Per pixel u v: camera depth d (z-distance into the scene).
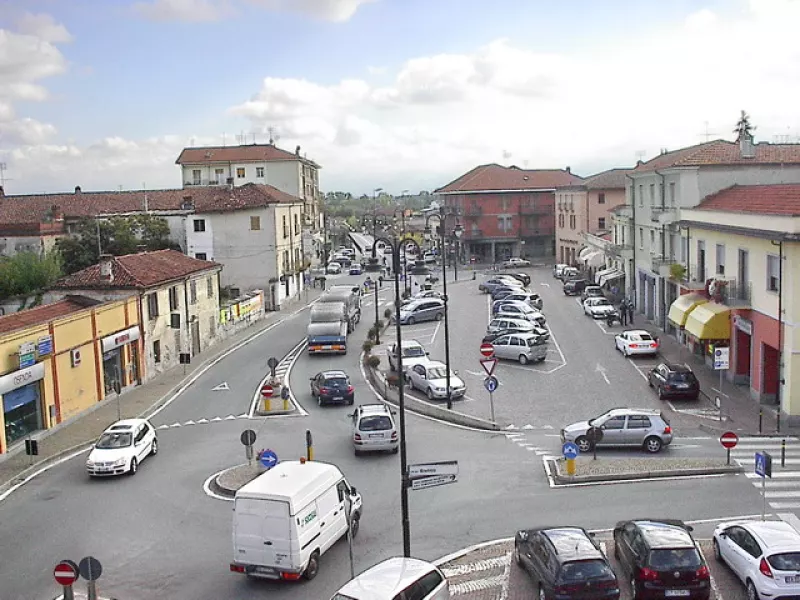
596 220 85.00
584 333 49.72
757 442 27.45
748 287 32.94
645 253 53.75
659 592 15.26
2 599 17.47
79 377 34.56
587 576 14.85
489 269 95.44
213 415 34.41
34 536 21.11
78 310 35.31
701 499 22.05
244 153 100.06
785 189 34.34
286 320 63.38
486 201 102.44
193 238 67.25
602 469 24.48
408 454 27.48
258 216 67.50
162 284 43.34
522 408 33.44
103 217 63.94
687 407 32.22
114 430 27.22
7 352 29.44
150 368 42.09
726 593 16.25
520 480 24.33
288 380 40.88
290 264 73.56
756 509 21.19
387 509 22.25
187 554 19.69
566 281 73.50
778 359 30.89
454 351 46.03
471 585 17.30
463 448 28.09
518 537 18.16
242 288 68.25
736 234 33.84
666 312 48.56
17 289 47.50
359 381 40.12
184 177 99.94
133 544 20.41
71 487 25.16
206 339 51.03
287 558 17.09
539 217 103.31
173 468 26.83
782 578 15.10
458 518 21.38
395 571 14.75
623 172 87.00
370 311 66.38
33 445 26.94
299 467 19.27
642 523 16.89
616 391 35.34
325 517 18.55
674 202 44.88
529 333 42.97
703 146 47.72
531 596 16.59
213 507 22.92
